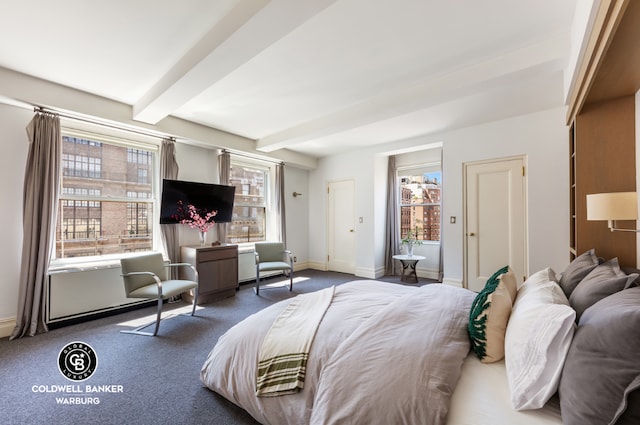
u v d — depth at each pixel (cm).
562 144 342
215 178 458
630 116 225
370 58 234
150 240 385
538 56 216
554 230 346
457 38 209
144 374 205
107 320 315
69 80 271
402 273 506
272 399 139
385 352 122
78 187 323
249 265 503
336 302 194
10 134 274
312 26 193
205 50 206
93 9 178
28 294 272
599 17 143
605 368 81
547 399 94
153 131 355
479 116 369
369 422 104
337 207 591
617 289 123
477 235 406
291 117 373
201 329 289
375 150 527
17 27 195
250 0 170
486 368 123
